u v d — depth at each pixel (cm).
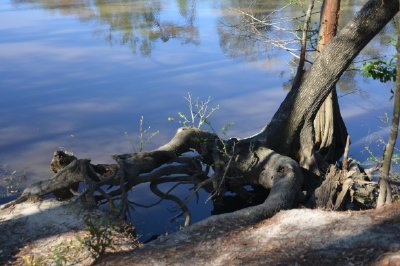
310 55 1706
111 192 952
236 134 1399
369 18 1002
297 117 1112
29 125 1482
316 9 2405
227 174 1054
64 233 803
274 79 1895
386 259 535
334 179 970
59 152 1043
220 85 1834
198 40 2508
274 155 1027
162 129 1445
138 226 947
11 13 3381
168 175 1034
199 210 1030
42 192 937
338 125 1270
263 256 618
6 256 741
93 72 2012
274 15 2114
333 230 653
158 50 2355
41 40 2573
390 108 1578
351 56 1059
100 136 1395
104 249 688
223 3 3409
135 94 1748
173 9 3312
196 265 620
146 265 629
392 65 901
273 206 801
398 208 693
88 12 3322
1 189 1077
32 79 1927
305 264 579
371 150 1277
